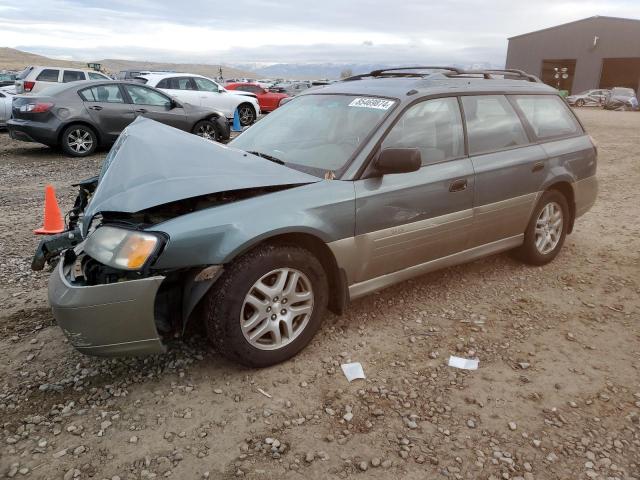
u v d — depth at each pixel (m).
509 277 4.45
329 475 2.28
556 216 4.63
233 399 2.77
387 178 3.31
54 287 2.62
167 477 2.24
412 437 2.52
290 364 3.10
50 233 5.34
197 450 2.40
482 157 3.88
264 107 23.42
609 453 2.45
